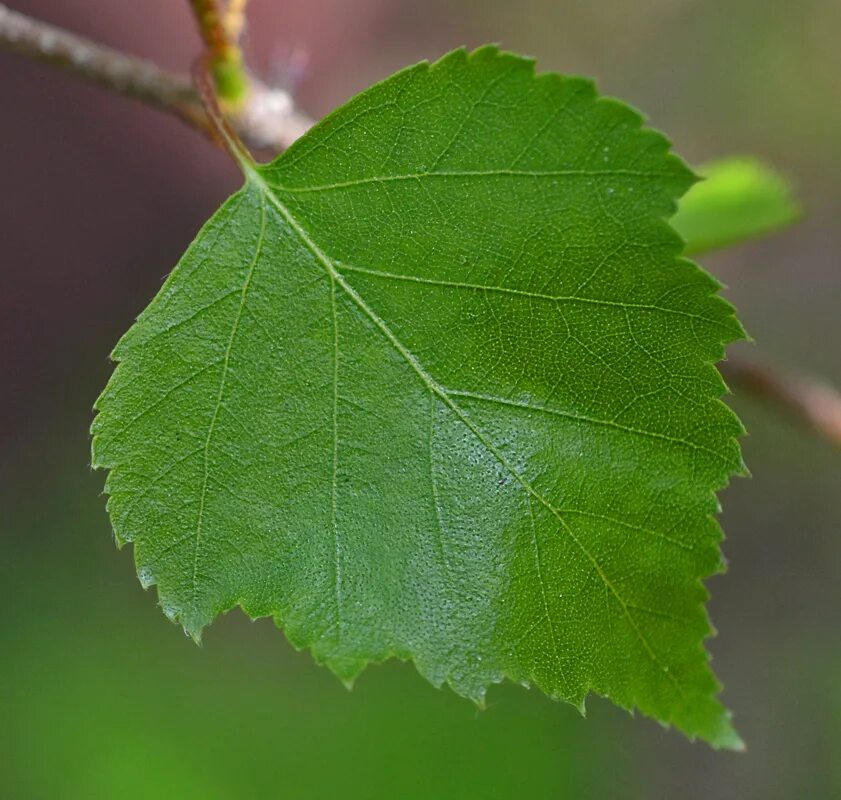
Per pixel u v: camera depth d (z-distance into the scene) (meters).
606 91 0.52
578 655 0.20
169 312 0.20
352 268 0.20
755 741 0.42
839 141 0.48
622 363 0.20
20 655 0.42
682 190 0.19
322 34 0.53
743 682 0.43
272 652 0.41
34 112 0.52
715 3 0.51
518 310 0.20
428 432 0.20
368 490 0.20
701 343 0.19
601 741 0.41
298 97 0.52
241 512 0.20
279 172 0.20
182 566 0.20
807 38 0.49
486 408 0.20
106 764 0.37
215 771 0.38
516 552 0.20
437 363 0.20
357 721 0.38
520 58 0.19
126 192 0.53
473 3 0.53
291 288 0.20
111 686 0.40
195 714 0.39
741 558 0.46
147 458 0.20
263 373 0.20
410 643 0.20
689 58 0.51
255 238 0.20
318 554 0.20
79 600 0.44
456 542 0.20
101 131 0.52
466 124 0.19
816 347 0.47
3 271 0.51
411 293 0.20
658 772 0.41
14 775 0.37
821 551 0.45
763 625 0.45
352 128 0.19
